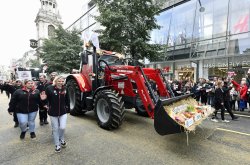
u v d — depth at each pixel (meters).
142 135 4.89
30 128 4.76
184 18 15.09
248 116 7.28
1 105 10.52
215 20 13.12
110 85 6.01
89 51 6.60
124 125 5.75
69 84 7.05
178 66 15.17
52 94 3.94
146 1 9.75
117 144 4.30
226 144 4.31
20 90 4.60
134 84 5.52
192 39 14.36
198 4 14.20
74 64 18.80
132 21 9.74
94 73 6.29
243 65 11.49
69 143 4.36
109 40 9.41
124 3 9.45
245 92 8.00
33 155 3.79
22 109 4.58
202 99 8.96
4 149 4.09
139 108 6.90
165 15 16.52
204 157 3.67
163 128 3.88
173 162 3.46
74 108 6.74
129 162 3.46
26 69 22.77
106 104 5.33
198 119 4.28
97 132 5.12
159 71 5.58
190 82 10.21
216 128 5.55
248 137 4.78
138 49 9.95
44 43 23.02
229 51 12.24
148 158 3.62
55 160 3.57
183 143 4.37
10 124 6.17
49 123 6.19
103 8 9.72
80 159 3.60
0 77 40.97
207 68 13.33
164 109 3.86
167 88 5.36
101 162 3.47
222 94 6.50
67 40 19.61
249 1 11.51
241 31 11.77
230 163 3.44
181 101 4.69
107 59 6.59
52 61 19.27
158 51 10.74
